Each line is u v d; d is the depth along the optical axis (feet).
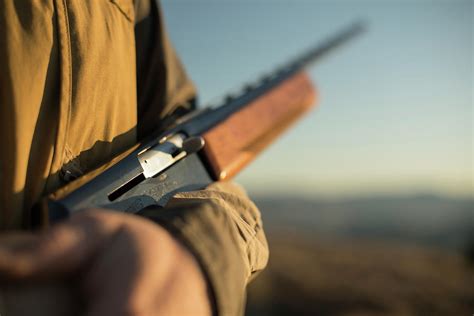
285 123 6.30
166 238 1.96
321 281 39.86
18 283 1.66
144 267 1.77
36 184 2.74
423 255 50.16
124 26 3.62
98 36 3.20
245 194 4.13
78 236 1.74
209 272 2.05
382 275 40.27
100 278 1.75
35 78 2.77
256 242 2.98
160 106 4.19
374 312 30.50
